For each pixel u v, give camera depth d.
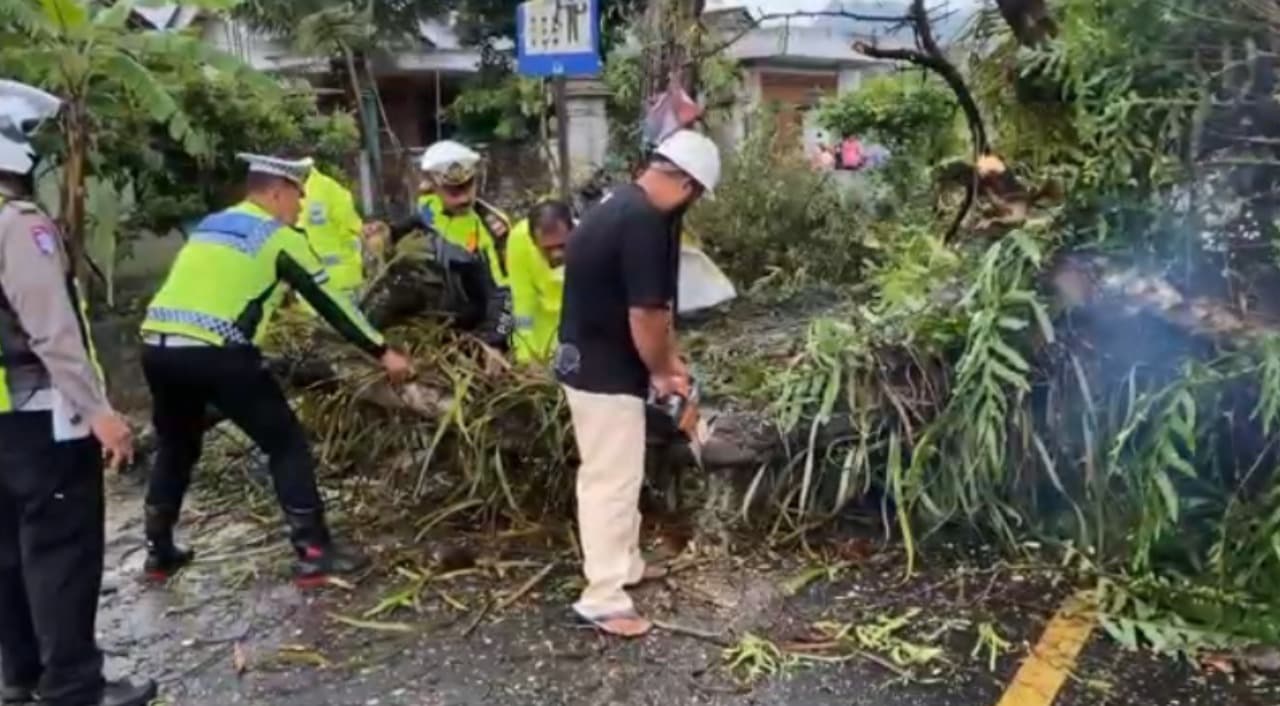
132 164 6.75
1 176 2.47
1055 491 3.40
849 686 2.73
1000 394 3.27
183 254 3.40
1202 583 3.06
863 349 3.58
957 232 4.26
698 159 2.85
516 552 3.60
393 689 2.79
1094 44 3.27
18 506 2.66
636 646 2.98
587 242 2.96
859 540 3.55
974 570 3.34
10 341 2.52
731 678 2.79
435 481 3.96
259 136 7.34
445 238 4.61
